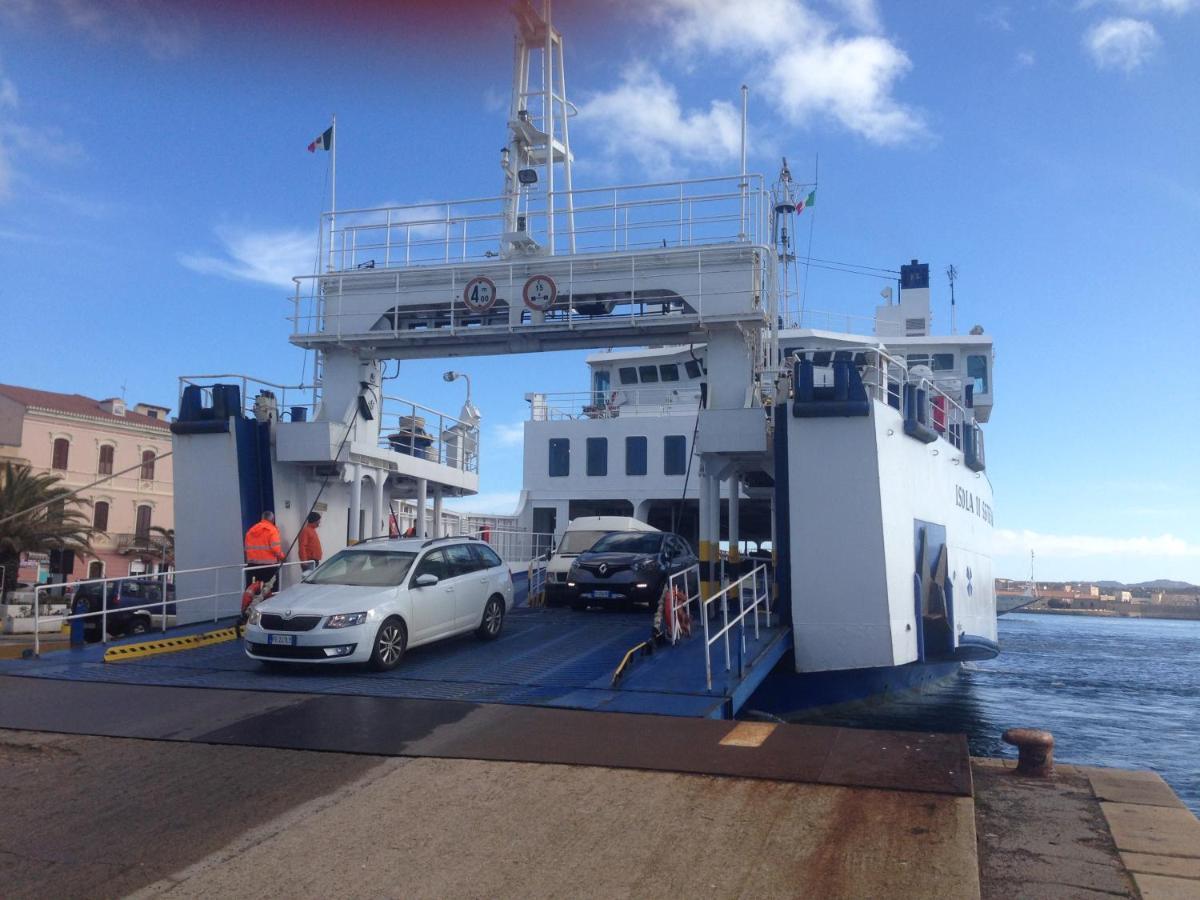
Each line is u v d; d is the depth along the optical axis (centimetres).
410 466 2027
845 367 1359
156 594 2495
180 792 702
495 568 1441
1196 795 1220
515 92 1848
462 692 1029
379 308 1766
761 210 1650
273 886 538
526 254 1748
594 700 981
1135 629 7112
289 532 1781
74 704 981
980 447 2036
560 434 2758
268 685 1074
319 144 1845
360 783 713
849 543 1354
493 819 636
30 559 4250
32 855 588
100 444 5259
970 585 1888
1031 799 707
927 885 527
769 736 826
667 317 1641
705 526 1630
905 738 817
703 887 528
